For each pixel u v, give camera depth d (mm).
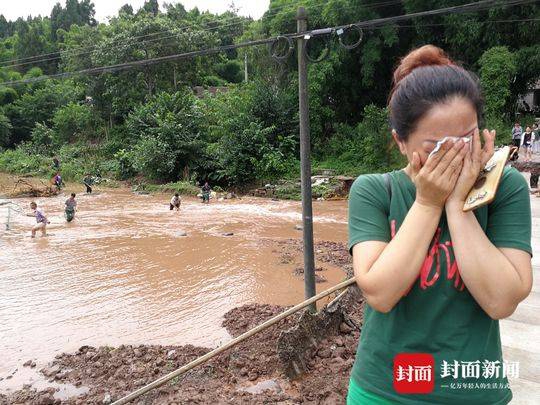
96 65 40125
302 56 6699
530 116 25000
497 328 1312
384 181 1379
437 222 1201
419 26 25062
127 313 8227
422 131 1191
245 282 9797
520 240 1211
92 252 12594
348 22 25406
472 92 1179
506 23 22938
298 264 11055
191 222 16938
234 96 29906
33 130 48312
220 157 26734
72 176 32031
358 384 1378
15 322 7844
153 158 27922
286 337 5172
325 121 28875
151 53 38656
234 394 4848
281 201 22453
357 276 1277
